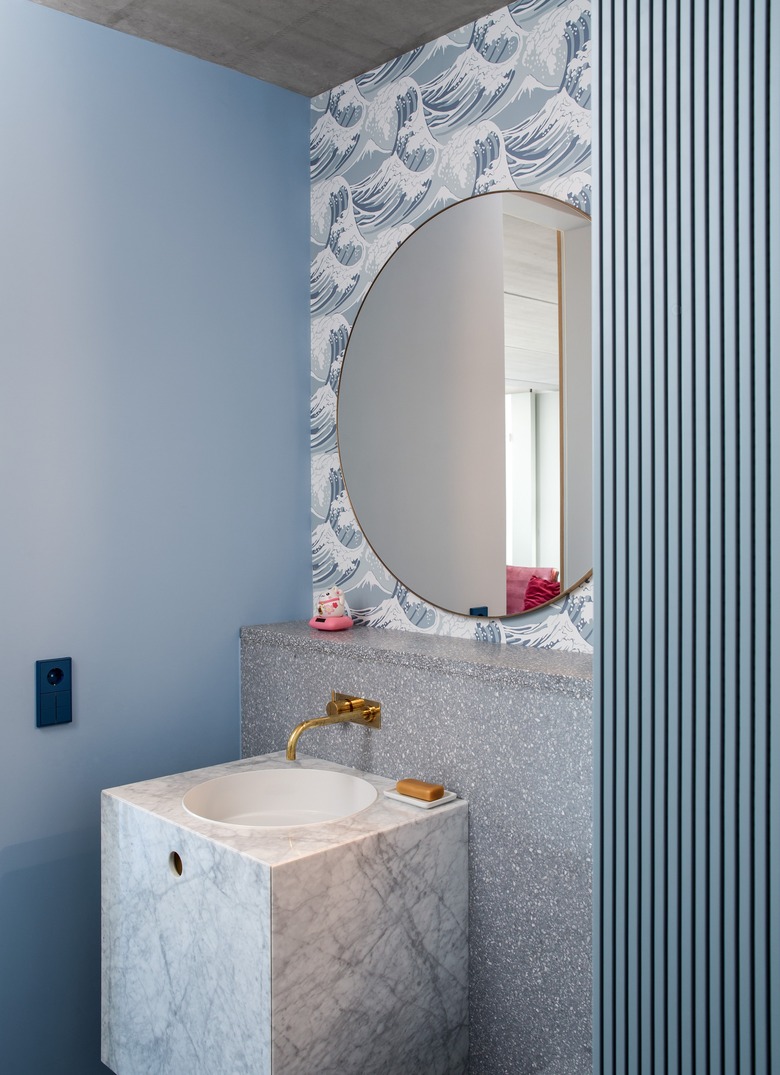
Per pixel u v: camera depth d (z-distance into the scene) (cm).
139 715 210
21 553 190
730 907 101
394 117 221
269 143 236
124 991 177
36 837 193
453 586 205
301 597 243
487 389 195
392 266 220
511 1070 170
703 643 104
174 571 217
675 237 106
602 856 116
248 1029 145
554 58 185
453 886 173
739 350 101
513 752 167
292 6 195
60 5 193
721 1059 103
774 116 98
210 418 223
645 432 110
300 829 158
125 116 206
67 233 196
